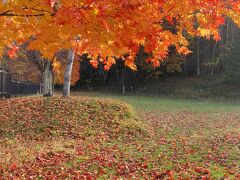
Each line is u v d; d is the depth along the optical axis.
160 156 12.90
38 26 5.83
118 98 47.91
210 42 63.88
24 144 15.19
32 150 13.71
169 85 59.19
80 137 17.20
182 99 49.69
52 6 5.46
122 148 14.76
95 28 5.74
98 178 10.10
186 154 13.23
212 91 54.38
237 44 60.12
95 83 66.81
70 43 6.41
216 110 34.25
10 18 6.28
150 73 62.44
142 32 6.07
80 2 5.54
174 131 20.48
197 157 12.77
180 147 14.59
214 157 12.68
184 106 37.44
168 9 6.43
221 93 53.38
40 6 5.62
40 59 29.22
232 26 62.56
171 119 25.91
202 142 15.40
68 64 22.53
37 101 20.78
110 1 5.65
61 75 38.09
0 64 35.16
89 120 19.05
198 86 57.09
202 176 10.20
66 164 11.68
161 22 6.73
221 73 61.06
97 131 18.05
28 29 6.13
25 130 17.30
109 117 19.69
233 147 14.12
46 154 13.02
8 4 5.71
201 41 64.00
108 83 65.94
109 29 5.81
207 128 22.33
